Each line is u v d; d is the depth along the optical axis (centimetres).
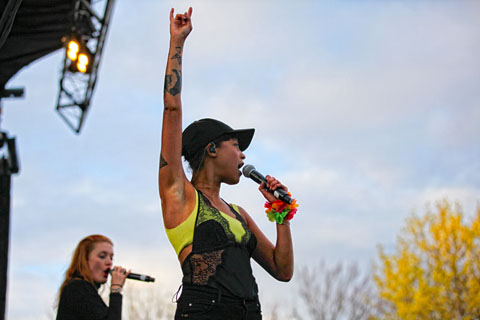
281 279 287
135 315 1510
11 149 827
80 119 907
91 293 395
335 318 1955
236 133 284
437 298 1616
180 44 269
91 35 797
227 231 250
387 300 1806
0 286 782
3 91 817
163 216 256
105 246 417
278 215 281
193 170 277
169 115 258
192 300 238
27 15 641
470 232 1638
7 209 810
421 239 1694
